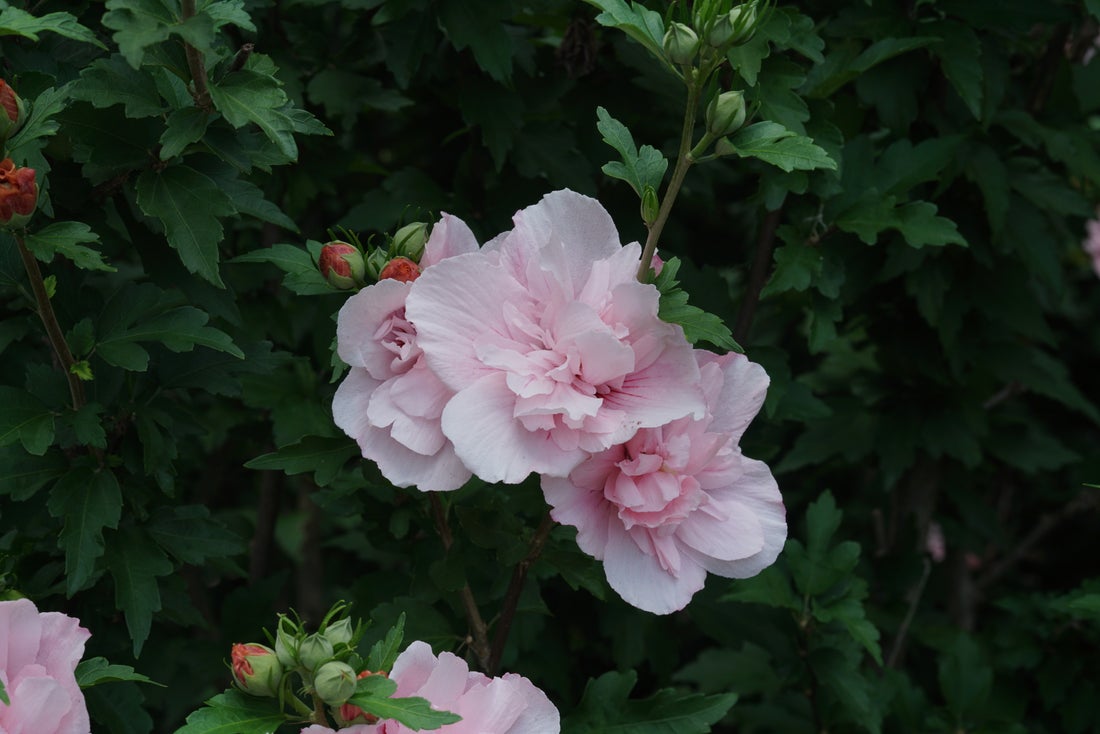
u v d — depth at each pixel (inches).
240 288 45.7
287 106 37.5
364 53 45.7
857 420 49.2
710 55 35.1
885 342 48.4
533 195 45.2
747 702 55.9
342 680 33.4
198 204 37.3
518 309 34.9
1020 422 50.9
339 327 35.3
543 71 46.1
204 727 33.7
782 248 41.6
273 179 44.8
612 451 34.9
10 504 39.5
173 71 36.7
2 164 34.7
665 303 35.6
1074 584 66.7
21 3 39.5
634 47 44.3
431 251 35.9
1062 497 64.4
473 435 34.2
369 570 58.5
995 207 45.1
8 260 38.1
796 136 35.3
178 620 41.1
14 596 37.4
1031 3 43.9
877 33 43.9
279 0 44.8
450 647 39.7
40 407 37.6
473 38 42.3
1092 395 73.3
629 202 44.7
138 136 37.6
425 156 55.5
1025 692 48.3
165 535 38.9
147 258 39.1
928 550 54.7
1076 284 74.7
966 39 43.4
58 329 36.9
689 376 34.6
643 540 35.1
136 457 39.1
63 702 33.7
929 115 45.5
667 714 39.2
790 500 53.4
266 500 48.3
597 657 47.9
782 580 43.4
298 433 44.3
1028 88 49.4
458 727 34.4
